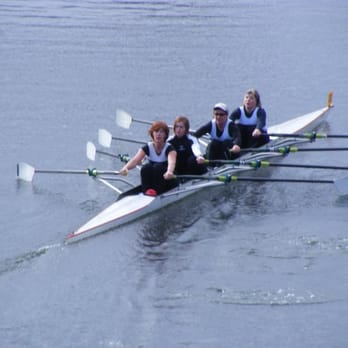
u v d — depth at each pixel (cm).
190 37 13625
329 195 7169
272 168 7862
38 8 15800
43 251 5881
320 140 8900
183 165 7000
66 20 14712
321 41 13650
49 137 8638
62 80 10944
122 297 5262
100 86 10725
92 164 7850
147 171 6656
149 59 12144
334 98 10550
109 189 7150
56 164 7819
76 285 5406
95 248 5959
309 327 4956
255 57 12462
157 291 5347
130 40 13300
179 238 6166
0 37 13250
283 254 5906
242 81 11138
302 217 6631
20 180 7319
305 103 10288
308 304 5206
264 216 6638
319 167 7088
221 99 10306
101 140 8056
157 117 9525
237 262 5775
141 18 15075
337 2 17325
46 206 6719
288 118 9700
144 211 6506
